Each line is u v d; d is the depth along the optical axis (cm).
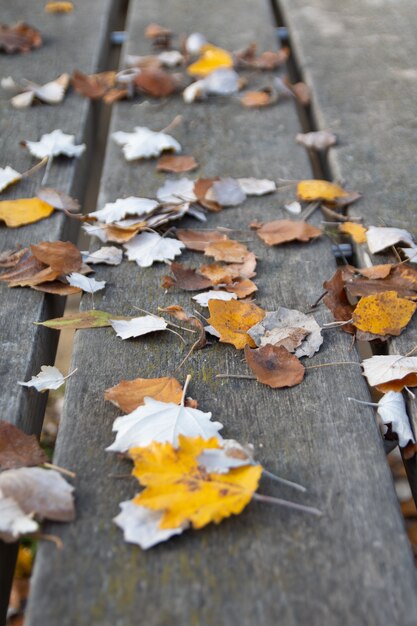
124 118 79
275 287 60
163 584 44
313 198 67
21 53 92
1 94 83
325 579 44
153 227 65
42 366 55
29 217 66
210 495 46
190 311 58
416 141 74
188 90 83
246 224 66
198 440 49
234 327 56
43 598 44
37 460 50
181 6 108
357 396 52
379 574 44
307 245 64
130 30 101
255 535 46
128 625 43
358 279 60
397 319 56
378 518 46
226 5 108
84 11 105
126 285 60
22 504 47
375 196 68
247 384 53
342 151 73
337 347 55
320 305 58
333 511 47
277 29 103
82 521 46
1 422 51
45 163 72
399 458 77
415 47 91
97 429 51
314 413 51
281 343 55
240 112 80
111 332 56
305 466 49
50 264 60
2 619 48
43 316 58
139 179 71
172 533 45
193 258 63
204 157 73
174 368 54
